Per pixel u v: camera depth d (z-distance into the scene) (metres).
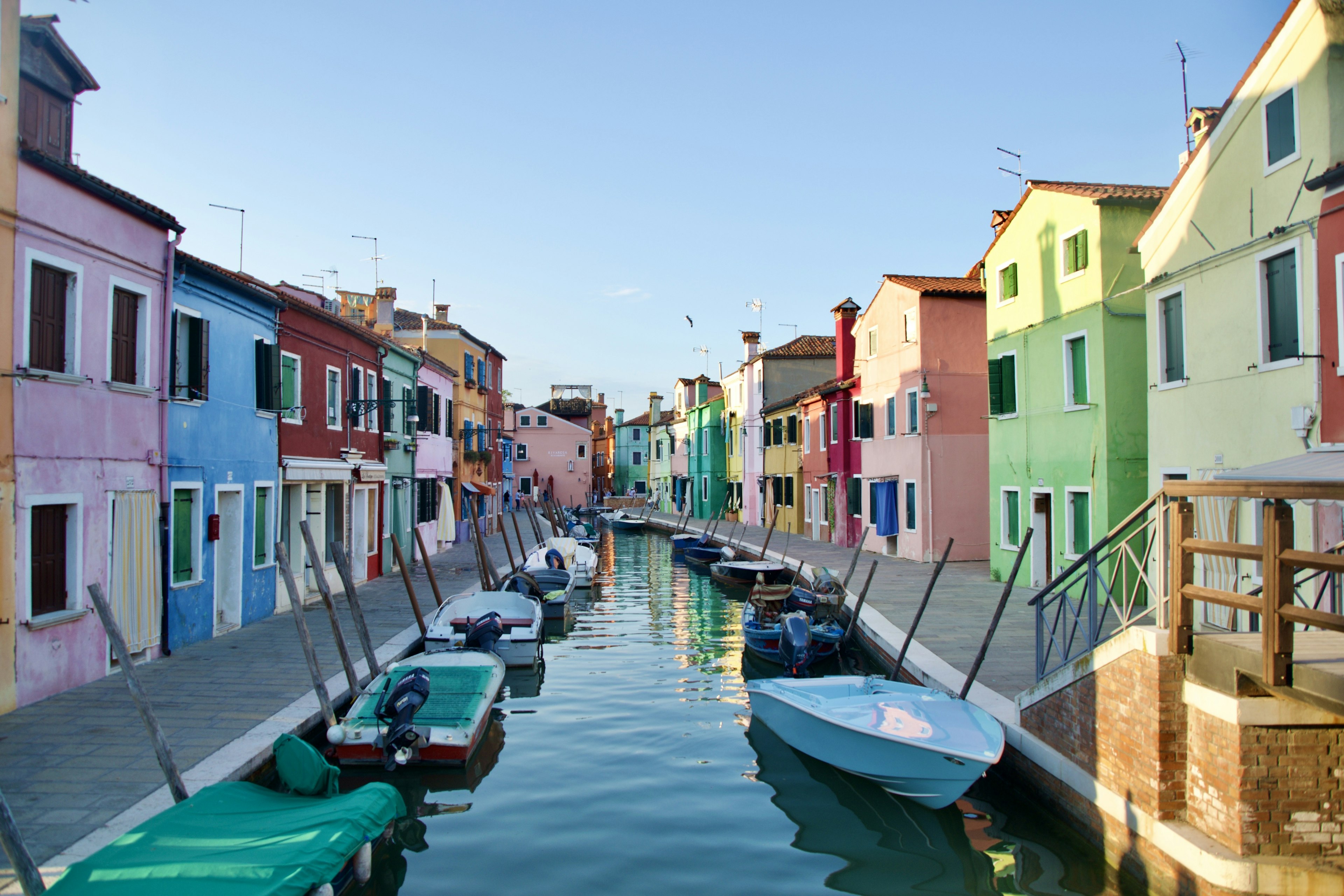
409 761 8.46
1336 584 6.20
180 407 11.53
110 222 9.96
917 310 22.92
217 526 12.48
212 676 10.08
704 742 9.79
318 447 16.70
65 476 9.21
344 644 9.38
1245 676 5.38
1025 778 7.86
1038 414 17.12
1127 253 14.99
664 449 60.97
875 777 8.14
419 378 25.03
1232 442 10.89
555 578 18.80
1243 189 10.66
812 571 20.52
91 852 5.50
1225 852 5.39
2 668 8.33
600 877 6.54
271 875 4.69
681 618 18.98
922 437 22.72
